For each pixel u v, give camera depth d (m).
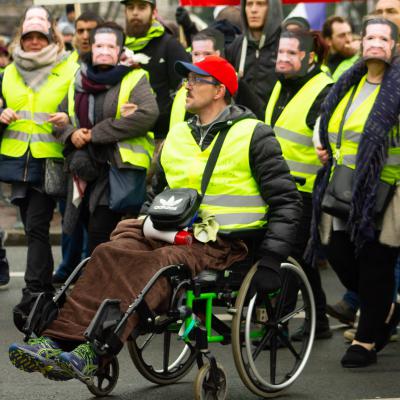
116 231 13.28
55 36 19.16
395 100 15.03
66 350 12.39
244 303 13.44
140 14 20.70
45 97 18.81
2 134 18.86
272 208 13.34
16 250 26.83
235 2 24.95
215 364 12.63
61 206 21.61
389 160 15.09
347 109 15.39
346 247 15.78
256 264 13.21
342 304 17.88
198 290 12.73
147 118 17.98
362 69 15.48
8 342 16.58
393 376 14.86
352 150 15.30
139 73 18.36
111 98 18.12
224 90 13.52
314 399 13.59
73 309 12.30
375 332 15.48
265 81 19.38
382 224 15.12
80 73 18.45
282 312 14.54
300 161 17.05
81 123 18.20
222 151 13.39
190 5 25.20
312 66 17.31
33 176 18.58
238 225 13.31
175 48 20.84
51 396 13.55
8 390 13.82
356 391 14.01
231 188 13.36
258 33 19.56
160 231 12.93
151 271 12.29
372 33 15.11
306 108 17.03
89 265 12.55
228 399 13.55
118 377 14.45
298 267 13.98
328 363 15.65
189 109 13.55
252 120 13.49
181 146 13.67
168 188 13.73
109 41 18.12
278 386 13.67
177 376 14.32
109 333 11.79
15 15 64.62
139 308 12.02
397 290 18.31
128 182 18.02
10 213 31.42
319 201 15.70
